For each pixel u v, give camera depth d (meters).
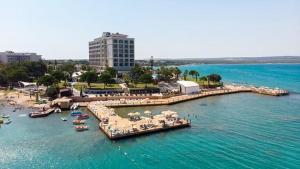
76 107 112.56
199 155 61.16
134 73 177.00
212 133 76.81
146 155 62.25
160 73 195.25
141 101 122.06
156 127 79.94
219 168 54.16
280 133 75.25
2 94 149.25
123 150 65.50
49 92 127.75
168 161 58.59
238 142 68.56
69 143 70.25
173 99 129.50
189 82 156.00
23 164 57.75
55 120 93.56
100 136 75.88
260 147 64.69
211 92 152.75
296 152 61.00
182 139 72.44
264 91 154.62
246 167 54.09
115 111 107.00
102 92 141.50
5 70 190.50
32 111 107.50
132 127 78.81
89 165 57.28
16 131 80.75
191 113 103.06
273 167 53.72
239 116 96.81
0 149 66.06
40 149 66.19
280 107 112.94
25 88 166.50
